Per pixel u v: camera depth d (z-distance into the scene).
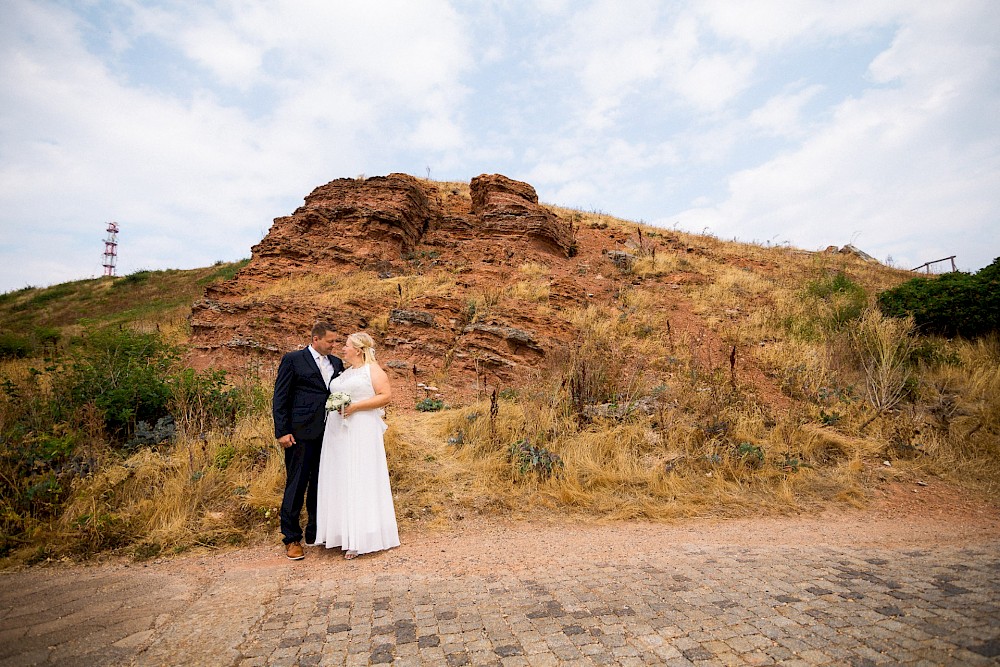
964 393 8.68
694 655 2.57
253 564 4.41
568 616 3.11
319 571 4.20
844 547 4.64
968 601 3.04
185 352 9.92
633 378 9.39
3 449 5.50
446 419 8.10
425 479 6.22
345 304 12.52
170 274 35.41
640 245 19.64
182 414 6.88
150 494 5.48
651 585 3.60
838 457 7.13
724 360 10.80
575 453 6.72
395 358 11.34
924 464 6.96
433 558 4.45
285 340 11.82
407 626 3.06
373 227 16.34
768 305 14.59
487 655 2.67
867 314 11.16
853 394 8.87
